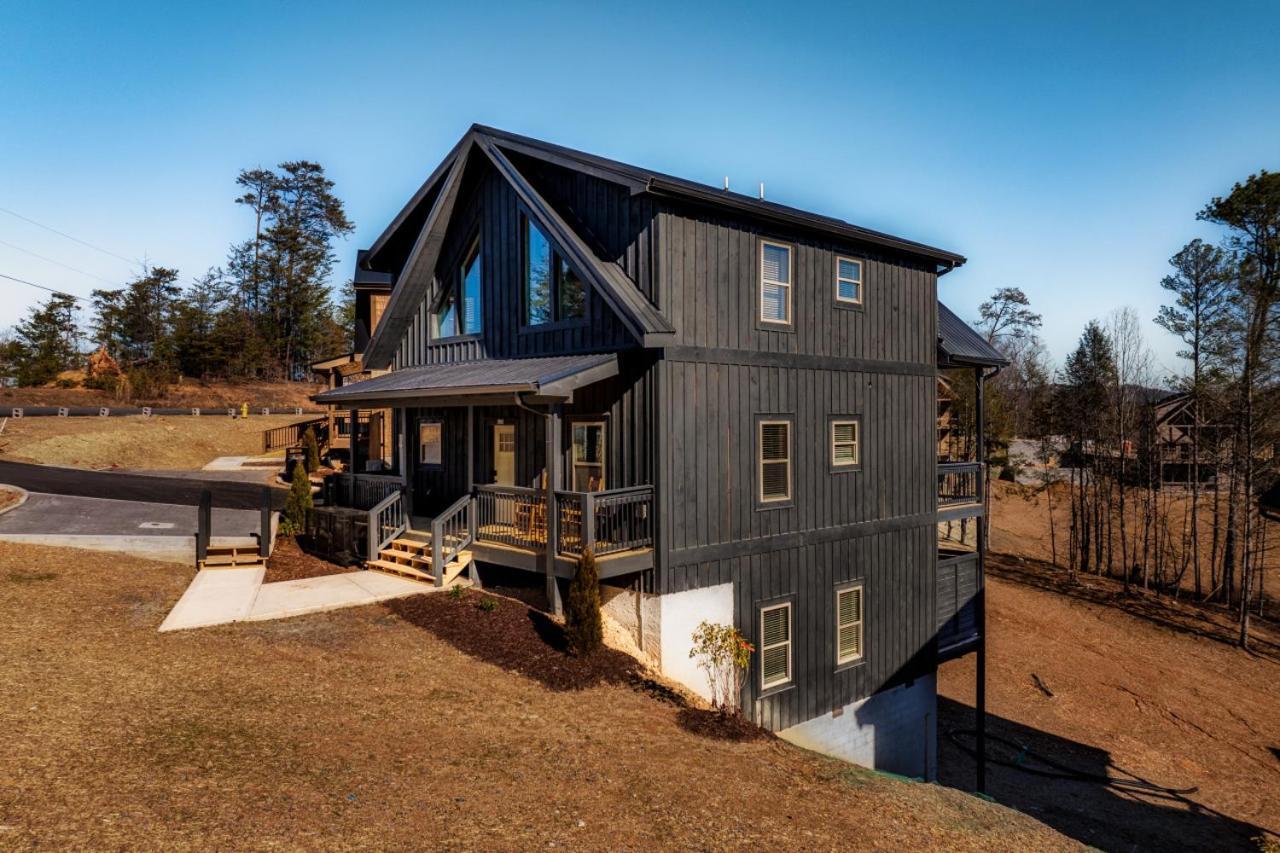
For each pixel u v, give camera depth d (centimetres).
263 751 668
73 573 1200
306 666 895
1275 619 2572
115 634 955
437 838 560
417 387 1182
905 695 1421
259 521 1706
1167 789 1474
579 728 811
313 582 1255
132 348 6275
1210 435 2925
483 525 1249
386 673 895
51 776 578
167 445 3186
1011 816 894
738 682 1063
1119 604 2656
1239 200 2581
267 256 6194
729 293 1122
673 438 1045
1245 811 1396
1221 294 2695
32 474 2280
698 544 1077
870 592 1348
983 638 1577
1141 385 3183
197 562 1337
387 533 1391
